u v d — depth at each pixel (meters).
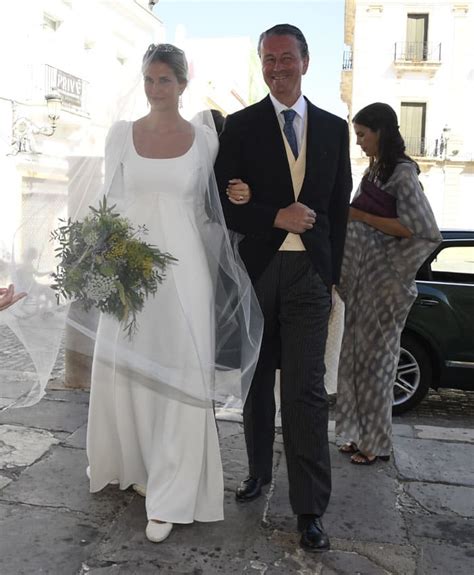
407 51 27.62
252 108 2.72
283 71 2.61
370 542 2.67
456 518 2.90
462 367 4.88
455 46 27.31
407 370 4.98
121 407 2.79
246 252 2.72
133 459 2.88
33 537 2.62
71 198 2.48
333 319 3.57
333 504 3.00
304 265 2.65
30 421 3.93
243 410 3.00
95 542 2.60
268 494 3.06
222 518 2.74
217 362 2.74
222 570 2.43
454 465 3.48
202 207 2.62
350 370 3.46
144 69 2.54
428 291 4.92
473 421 5.11
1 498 2.94
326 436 2.64
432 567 2.50
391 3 27.45
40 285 2.45
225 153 2.69
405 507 3.00
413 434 3.97
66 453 3.47
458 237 5.10
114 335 2.57
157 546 2.58
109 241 2.39
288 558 2.53
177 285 2.53
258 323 2.68
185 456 2.66
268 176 2.65
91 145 2.52
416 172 3.31
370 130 3.34
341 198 2.80
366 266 3.39
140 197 2.56
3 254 2.45
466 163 27.56
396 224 3.26
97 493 3.00
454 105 27.64
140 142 2.55
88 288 2.38
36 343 2.49
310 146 2.66
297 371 2.61
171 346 2.55
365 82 28.19
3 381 2.56
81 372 4.40
